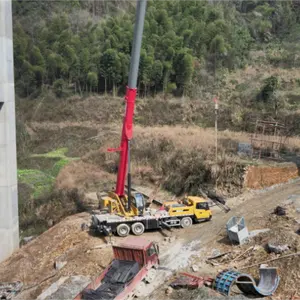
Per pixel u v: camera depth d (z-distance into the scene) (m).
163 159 37.19
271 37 80.69
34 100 63.12
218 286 19.30
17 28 74.50
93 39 70.69
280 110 53.50
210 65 65.44
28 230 31.59
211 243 24.23
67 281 21.44
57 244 26.34
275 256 21.44
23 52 70.12
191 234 25.66
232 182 32.06
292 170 32.91
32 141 52.75
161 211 26.80
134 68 25.11
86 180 38.31
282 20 86.75
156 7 76.19
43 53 69.69
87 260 23.38
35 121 57.88
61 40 70.31
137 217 25.70
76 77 64.38
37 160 46.75
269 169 32.28
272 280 19.50
